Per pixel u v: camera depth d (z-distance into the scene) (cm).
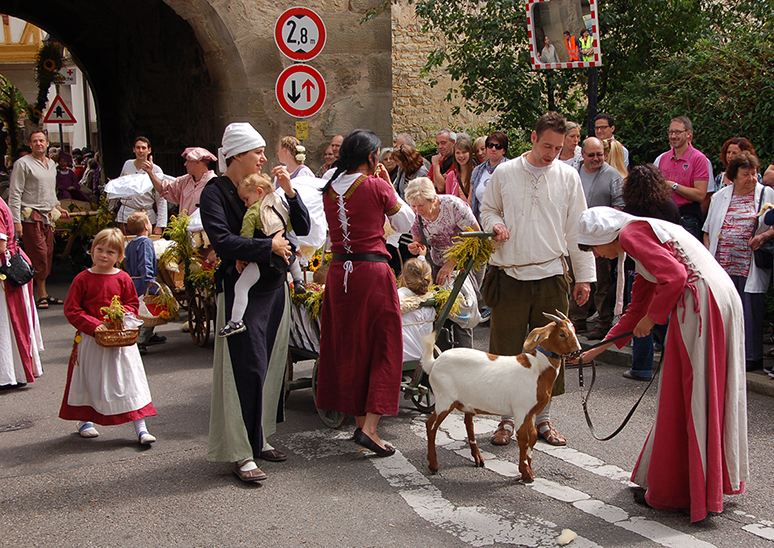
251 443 429
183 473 441
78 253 1306
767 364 627
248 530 363
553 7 777
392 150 875
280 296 450
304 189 629
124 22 1459
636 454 457
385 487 414
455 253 484
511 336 489
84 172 2197
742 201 620
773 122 790
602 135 791
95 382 488
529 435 412
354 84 1016
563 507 383
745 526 357
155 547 347
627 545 339
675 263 358
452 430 514
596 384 613
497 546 342
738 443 365
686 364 357
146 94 1437
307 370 696
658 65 1039
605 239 390
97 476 438
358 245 454
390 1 1016
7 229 619
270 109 984
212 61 969
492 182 489
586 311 762
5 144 1817
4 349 623
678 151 730
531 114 1104
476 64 1095
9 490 419
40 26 1563
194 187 815
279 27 755
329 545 346
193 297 779
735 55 833
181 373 679
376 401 449
